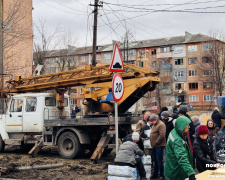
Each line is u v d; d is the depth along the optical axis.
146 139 10.29
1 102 17.69
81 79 14.32
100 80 13.99
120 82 8.39
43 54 39.34
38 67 16.42
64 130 13.83
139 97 13.45
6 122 15.21
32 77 15.70
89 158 13.66
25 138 14.88
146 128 10.34
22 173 10.54
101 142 12.88
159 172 9.56
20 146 16.31
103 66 14.02
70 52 45.09
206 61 57.66
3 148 15.24
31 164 11.53
